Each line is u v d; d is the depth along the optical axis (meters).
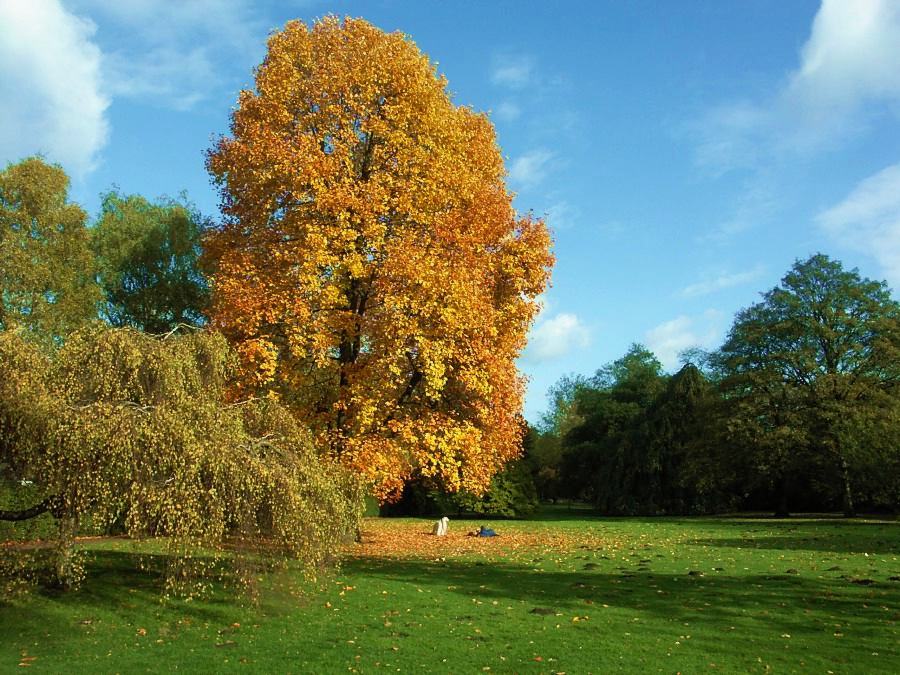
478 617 10.63
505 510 40.09
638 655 8.52
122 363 9.86
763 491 45.47
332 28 19.42
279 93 18.22
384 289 16.66
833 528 28.61
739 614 10.66
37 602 11.41
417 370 18.30
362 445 16.81
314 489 10.50
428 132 18.78
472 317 16.78
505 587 13.16
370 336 17.44
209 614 10.96
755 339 39.91
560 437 71.38
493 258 18.97
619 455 45.81
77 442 8.58
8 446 8.93
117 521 9.28
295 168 17.02
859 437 34.19
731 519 37.03
